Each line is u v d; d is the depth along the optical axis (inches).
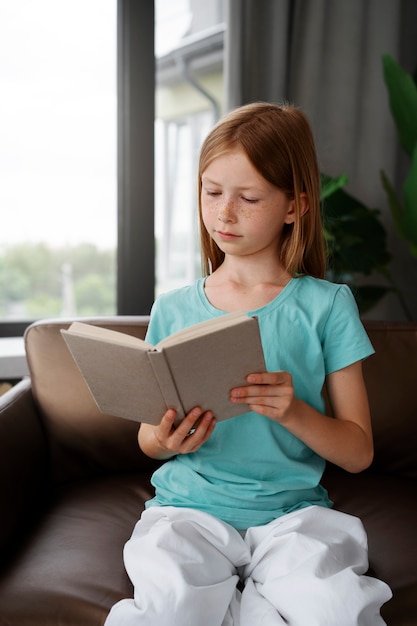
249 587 36.3
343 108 100.7
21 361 76.1
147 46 87.5
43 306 92.0
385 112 103.1
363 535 39.0
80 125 88.6
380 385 58.7
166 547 35.7
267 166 38.9
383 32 102.0
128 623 32.8
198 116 96.2
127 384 34.8
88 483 56.2
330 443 39.1
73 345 34.7
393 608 38.3
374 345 59.5
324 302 42.1
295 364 41.2
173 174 95.6
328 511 39.3
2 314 90.0
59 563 41.5
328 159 101.0
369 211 91.4
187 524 37.1
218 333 31.4
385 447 58.9
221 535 37.4
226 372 33.7
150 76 88.3
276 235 42.2
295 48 96.6
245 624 34.1
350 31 99.4
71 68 87.1
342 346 41.7
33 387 58.4
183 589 33.0
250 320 31.3
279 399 35.3
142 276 91.4
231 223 39.6
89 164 89.8
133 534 40.6
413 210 85.4
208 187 40.2
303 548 35.7
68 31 86.4
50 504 52.1
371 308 98.8
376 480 57.2
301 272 45.3
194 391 34.2
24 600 38.3
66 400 57.6
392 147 104.3
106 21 87.4
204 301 43.6
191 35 94.3
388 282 107.2
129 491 53.9
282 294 42.4
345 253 90.9
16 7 84.0
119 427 58.1
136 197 89.5
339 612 32.2
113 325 59.5
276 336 41.3
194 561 35.3
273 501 39.8
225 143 39.2
